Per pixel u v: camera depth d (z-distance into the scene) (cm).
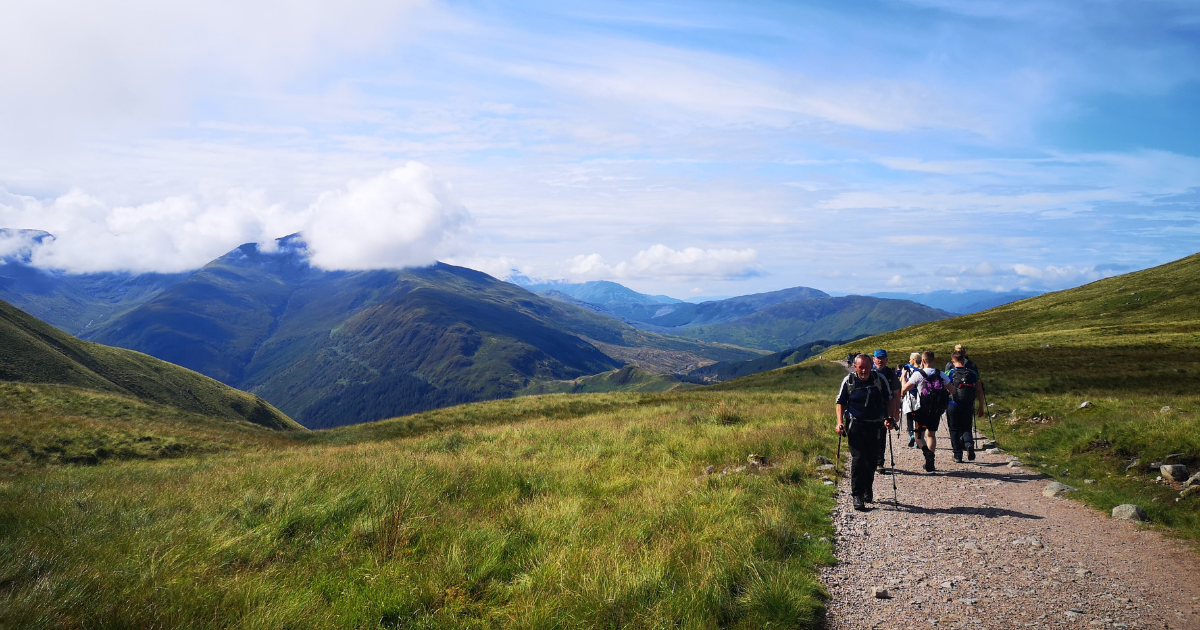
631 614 459
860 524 738
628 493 881
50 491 966
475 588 536
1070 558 609
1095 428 1237
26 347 9269
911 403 1137
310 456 1647
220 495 887
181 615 445
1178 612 474
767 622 451
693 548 588
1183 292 7575
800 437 1305
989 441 1384
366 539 678
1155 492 848
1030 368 3816
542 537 661
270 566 589
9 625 409
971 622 466
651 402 3494
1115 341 4706
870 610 493
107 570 529
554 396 3962
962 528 719
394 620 480
